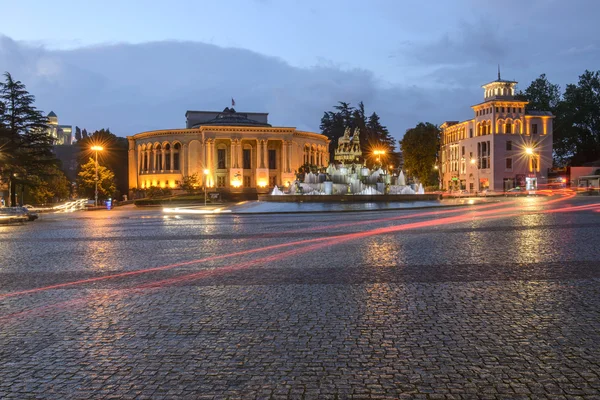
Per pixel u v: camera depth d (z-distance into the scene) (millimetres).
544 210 36312
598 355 6242
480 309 8469
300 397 5242
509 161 92750
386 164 125562
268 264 13773
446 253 15047
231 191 107625
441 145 117000
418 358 6266
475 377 5672
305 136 122438
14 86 60656
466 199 63000
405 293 9789
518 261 13234
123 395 5398
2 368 6242
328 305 8977
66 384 5715
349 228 24891
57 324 8141
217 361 6305
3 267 14297
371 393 5312
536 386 5410
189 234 23562
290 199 49531
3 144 58000
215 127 110250
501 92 94562
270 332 7434
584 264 12570
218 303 9312
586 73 104750
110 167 121562
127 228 28828
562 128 103062
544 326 7449
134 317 8453
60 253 17234
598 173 92000
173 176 114625
